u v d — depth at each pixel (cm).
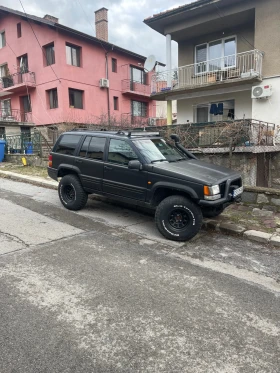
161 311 300
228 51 1409
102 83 2212
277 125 1182
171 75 1438
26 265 394
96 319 284
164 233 505
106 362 231
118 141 581
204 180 468
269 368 229
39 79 2083
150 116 2777
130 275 375
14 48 2228
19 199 766
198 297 328
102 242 488
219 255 449
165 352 243
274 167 1049
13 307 298
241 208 663
